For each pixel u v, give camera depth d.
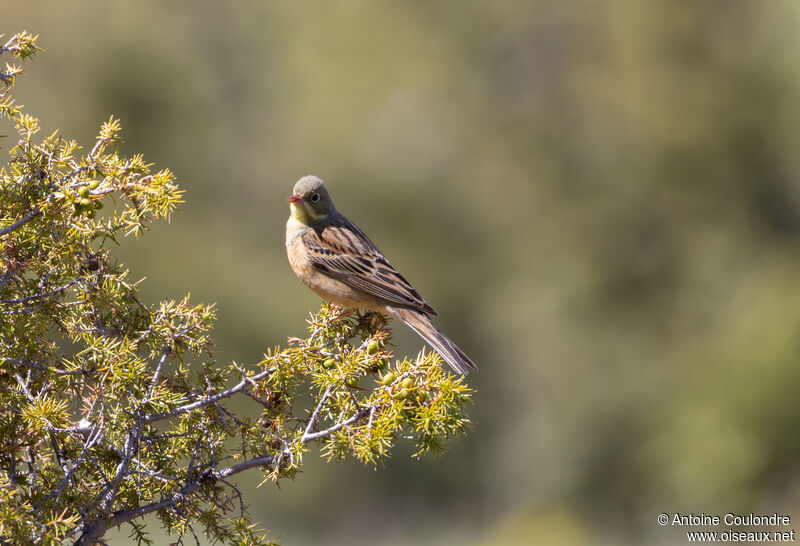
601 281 26.28
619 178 26.86
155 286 23.80
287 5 28.19
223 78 28.08
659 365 25.02
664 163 26.56
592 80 26.86
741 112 26.19
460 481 26.31
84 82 25.42
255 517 23.83
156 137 26.33
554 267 26.56
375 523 25.06
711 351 23.89
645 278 26.45
